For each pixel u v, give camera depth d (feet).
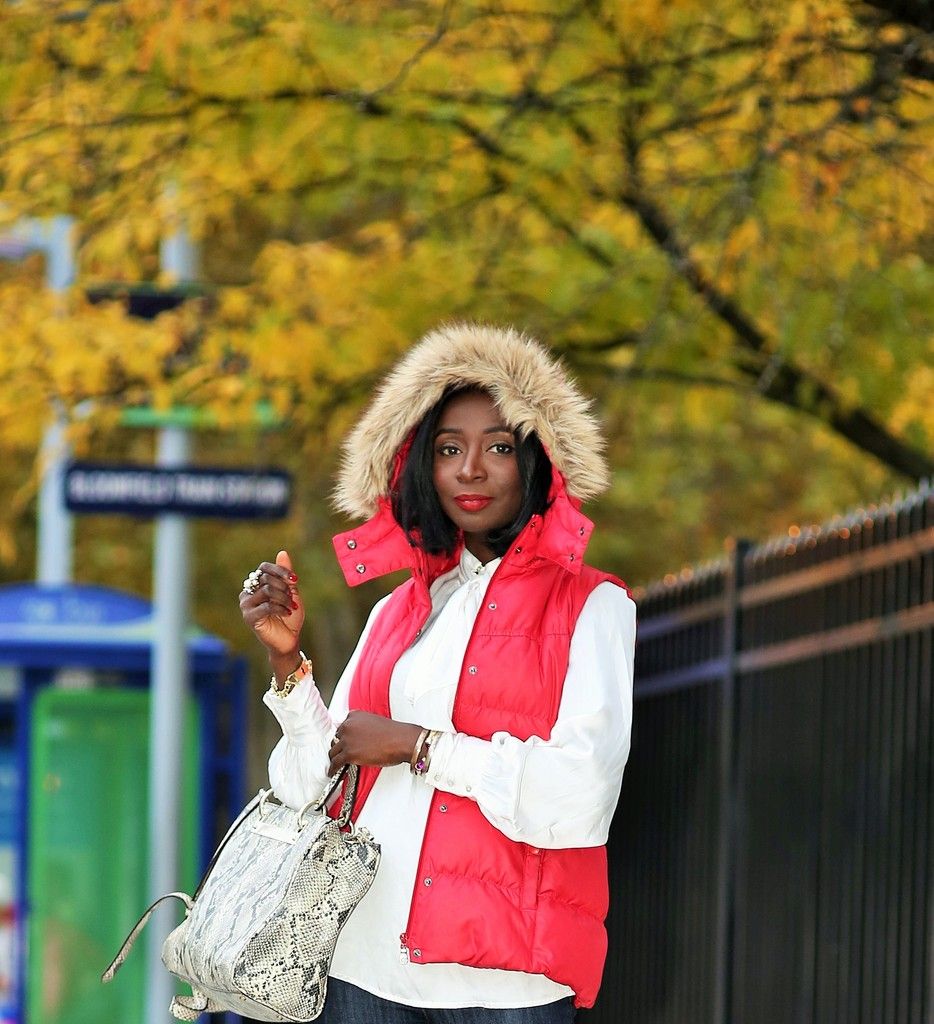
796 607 33.86
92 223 44.62
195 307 47.21
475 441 20.04
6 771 60.39
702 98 40.47
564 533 19.58
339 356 46.14
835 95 35.50
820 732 32.17
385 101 41.88
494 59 41.73
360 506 20.72
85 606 56.59
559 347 48.34
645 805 43.62
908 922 28.07
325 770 20.08
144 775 54.85
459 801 19.39
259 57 40.60
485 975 19.29
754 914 35.35
